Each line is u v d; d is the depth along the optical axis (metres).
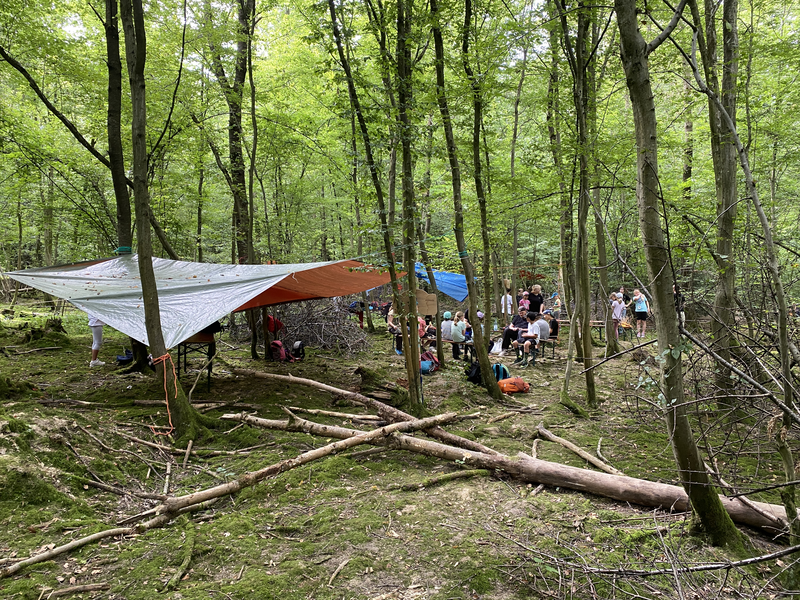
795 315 3.95
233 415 5.81
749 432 4.01
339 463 4.77
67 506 3.73
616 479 4.19
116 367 8.26
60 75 8.94
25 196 13.29
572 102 7.86
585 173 7.19
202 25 9.24
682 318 2.89
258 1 10.95
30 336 10.05
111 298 6.60
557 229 16.45
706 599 2.76
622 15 2.90
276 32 12.09
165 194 11.66
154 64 9.49
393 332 11.26
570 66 7.44
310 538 3.52
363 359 10.65
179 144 10.18
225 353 10.70
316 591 2.90
